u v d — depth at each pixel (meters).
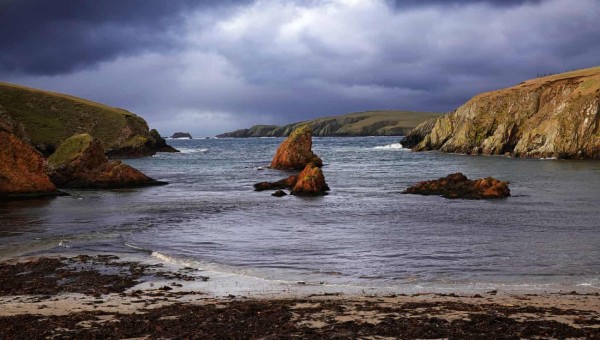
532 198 39.47
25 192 42.12
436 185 43.34
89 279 17.39
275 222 29.88
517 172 65.56
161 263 19.84
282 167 76.06
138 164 89.88
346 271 18.61
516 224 28.25
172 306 13.96
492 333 11.28
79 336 11.11
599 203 36.44
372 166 79.38
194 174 68.69
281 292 15.84
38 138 123.50
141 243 23.72
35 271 18.56
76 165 52.03
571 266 18.94
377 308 13.61
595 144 92.81
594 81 103.06
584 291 15.77
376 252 21.59
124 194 45.72
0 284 16.77
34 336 11.10
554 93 110.69
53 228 27.89
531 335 11.14
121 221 30.39
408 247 22.50
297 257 20.80
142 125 143.62
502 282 16.95
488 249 21.92
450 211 33.38
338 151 133.88
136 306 14.05
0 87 134.00
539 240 23.78
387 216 31.66
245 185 53.81
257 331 11.51
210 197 43.03
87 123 133.50
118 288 16.25
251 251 21.95
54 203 39.44
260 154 127.88
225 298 15.04
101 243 23.73
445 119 126.38
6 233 26.30
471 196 39.84
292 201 39.88
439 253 21.28
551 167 73.62
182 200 41.00
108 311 13.48
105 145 128.12
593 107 94.50
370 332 11.41
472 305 13.95
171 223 29.64
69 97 150.62
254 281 17.23
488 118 115.94
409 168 74.75
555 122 97.19
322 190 44.69
